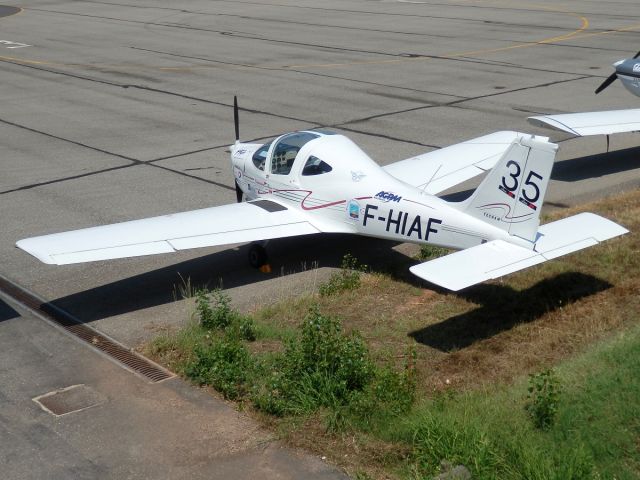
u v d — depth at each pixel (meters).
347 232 11.51
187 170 16.75
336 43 34.31
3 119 21.42
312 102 23.20
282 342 9.41
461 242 10.09
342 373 8.14
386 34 36.81
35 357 9.14
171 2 50.06
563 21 40.88
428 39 35.28
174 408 8.09
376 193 11.08
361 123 20.58
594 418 7.40
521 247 9.34
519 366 8.70
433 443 7.05
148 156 17.83
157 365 8.97
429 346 9.27
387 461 7.12
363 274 11.61
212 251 12.72
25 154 18.05
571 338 9.30
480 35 36.31
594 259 11.58
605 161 17.27
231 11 45.72
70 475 7.03
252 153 13.13
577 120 16.27
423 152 17.81
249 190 13.12
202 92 24.78
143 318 10.23
